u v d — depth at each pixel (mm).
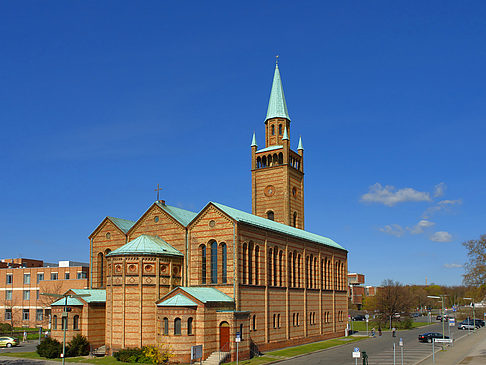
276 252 68625
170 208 66312
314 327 79000
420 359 60594
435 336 84062
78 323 60375
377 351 69000
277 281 67875
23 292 111562
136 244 57906
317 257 82438
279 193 87062
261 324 62281
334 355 62250
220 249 59594
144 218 65688
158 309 53094
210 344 52594
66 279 107625
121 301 55719
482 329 121250
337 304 89562
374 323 126188
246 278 59875
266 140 92188
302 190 92062
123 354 52531
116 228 67938
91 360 54219
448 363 56812
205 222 60812
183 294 53562
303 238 76375
